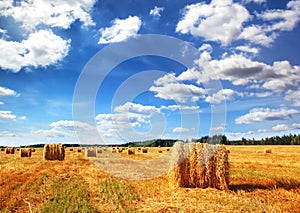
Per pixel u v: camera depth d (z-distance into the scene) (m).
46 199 11.92
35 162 26.22
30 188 14.10
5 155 36.47
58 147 29.12
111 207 10.86
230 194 13.02
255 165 24.02
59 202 11.37
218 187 14.66
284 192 13.24
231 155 36.53
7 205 10.98
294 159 29.84
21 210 10.46
